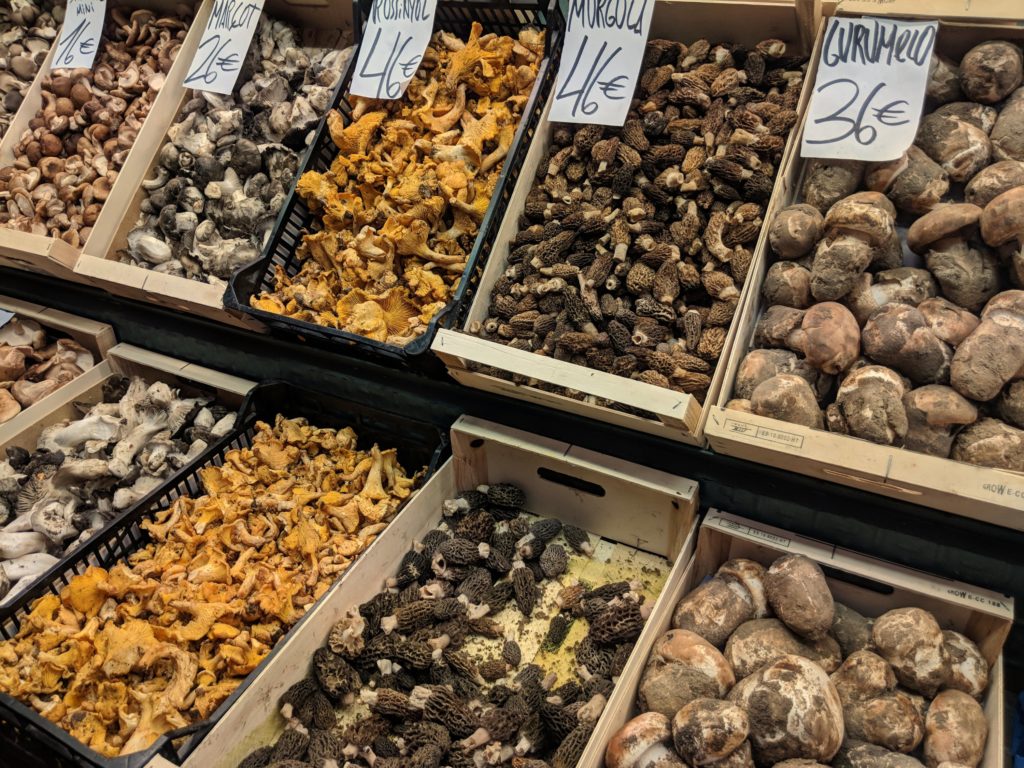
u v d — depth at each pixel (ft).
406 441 3.48
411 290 3.30
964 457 2.30
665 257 2.93
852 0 2.82
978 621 2.43
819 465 2.33
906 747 2.20
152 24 4.53
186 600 2.73
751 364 2.62
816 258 2.64
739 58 3.23
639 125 3.18
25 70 4.66
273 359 3.59
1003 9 2.67
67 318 4.09
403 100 3.73
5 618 2.76
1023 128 2.64
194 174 3.90
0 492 3.43
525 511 3.28
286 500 3.16
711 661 2.36
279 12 4.31
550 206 3.25
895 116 2.69
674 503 2.81
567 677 2.67
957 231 2.52
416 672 2.69
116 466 3.44
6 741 2.52
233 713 2.37
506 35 3.75
